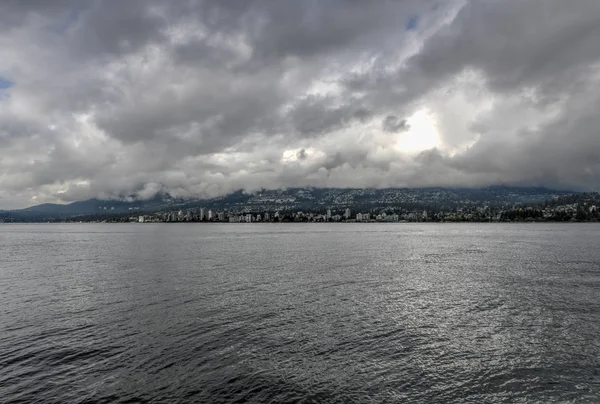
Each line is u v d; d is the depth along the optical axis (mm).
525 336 29719
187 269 64562
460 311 36625
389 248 110062
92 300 41094
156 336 29266
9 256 89875
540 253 91062
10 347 27094
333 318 34062
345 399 20500
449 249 105250
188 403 19906
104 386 21578
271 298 41750
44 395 20609
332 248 110938
